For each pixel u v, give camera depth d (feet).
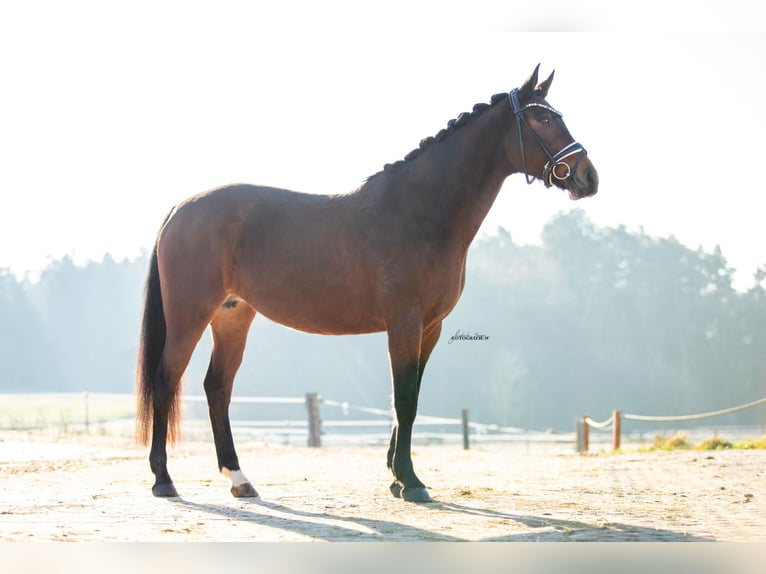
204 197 25.07
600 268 286.25
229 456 25.03
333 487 27.27
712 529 18.90
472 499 24.03
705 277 278.87
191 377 231.91
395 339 22.66
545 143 23.30
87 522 19.76
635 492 25.84
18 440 49.21
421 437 107.14
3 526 19.17
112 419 106.52
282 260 23.72
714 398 256.32
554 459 44.19
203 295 24.40
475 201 23.67
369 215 23.32
